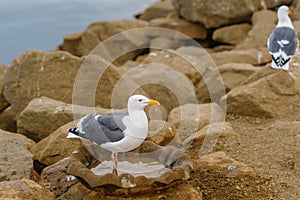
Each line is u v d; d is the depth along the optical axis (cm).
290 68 1190
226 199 721
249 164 829
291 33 1185
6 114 1274
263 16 1650
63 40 1973
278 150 875
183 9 1862
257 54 1412
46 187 750
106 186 645
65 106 1048
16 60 1248
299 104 1089
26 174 762
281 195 725
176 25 1845
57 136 900
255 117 1077
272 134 943
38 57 1223
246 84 1180
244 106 1084
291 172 796
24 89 1239
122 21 1908
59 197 723
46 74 1212
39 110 1034
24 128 1052
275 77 1102
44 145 909
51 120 1026
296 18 1652
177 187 692
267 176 779
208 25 1795
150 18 2203
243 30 1725
